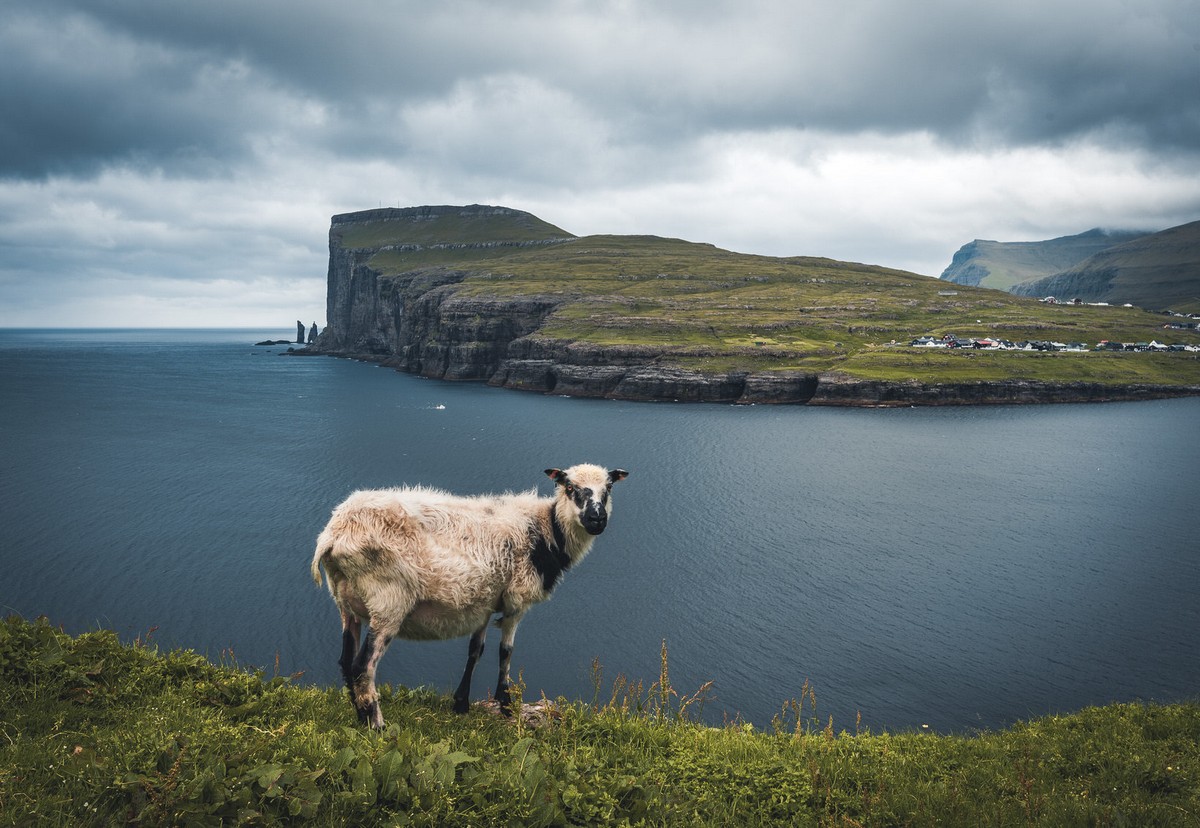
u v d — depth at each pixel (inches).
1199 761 420.8
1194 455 4500.5
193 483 3427.7
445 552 385.1
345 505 386.0
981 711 1438.2
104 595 1957.4
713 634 1817.2
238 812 239.3
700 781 351.3
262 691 381.7
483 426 5408.5
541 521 436.1
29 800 232.5
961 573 2325.3
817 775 359.3
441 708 420.8
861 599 2076.8
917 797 348.5
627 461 4188.0
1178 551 2581.2
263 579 2090.3
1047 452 4591.5
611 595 2089.1
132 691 354.3
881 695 1503.4
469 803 271.6
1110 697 1504.7
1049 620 1926.7
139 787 242.4
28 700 323.3
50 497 3107.8
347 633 387.9
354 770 269.6
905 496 3467.0
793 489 3590.1
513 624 428.1
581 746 355.6
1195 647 1758.1
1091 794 374.0
